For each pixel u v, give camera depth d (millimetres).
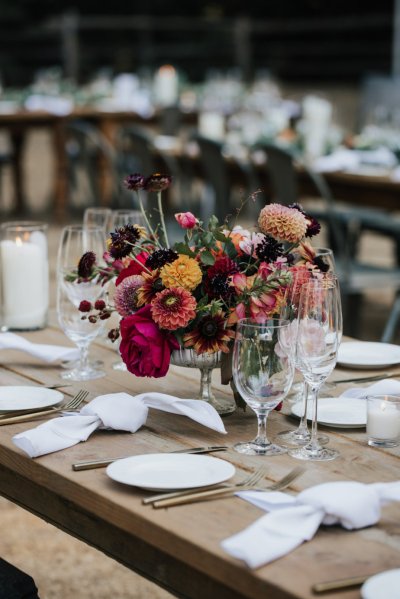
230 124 6078
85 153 5926
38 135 12438
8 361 1983
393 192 4266
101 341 2141
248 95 7871
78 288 1834
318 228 1620
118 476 1302
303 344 1409
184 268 1515
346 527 1170
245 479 1325
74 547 2740
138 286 1588
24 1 17438
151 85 9141
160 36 14734
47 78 8445
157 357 1529
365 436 1516
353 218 4949
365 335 4746
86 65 13789
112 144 7883
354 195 4457
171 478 1309
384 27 14703
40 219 8273
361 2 18359
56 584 2494
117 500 1261
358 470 1366
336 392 1748
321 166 4445
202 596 1200
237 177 5250
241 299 1541
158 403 1565
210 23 14172
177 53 13992
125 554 1310
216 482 1288
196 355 1587
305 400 1525
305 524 1142
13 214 8531
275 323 1437
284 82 14695
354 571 1068
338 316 1412
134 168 5676
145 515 1214
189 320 1524
